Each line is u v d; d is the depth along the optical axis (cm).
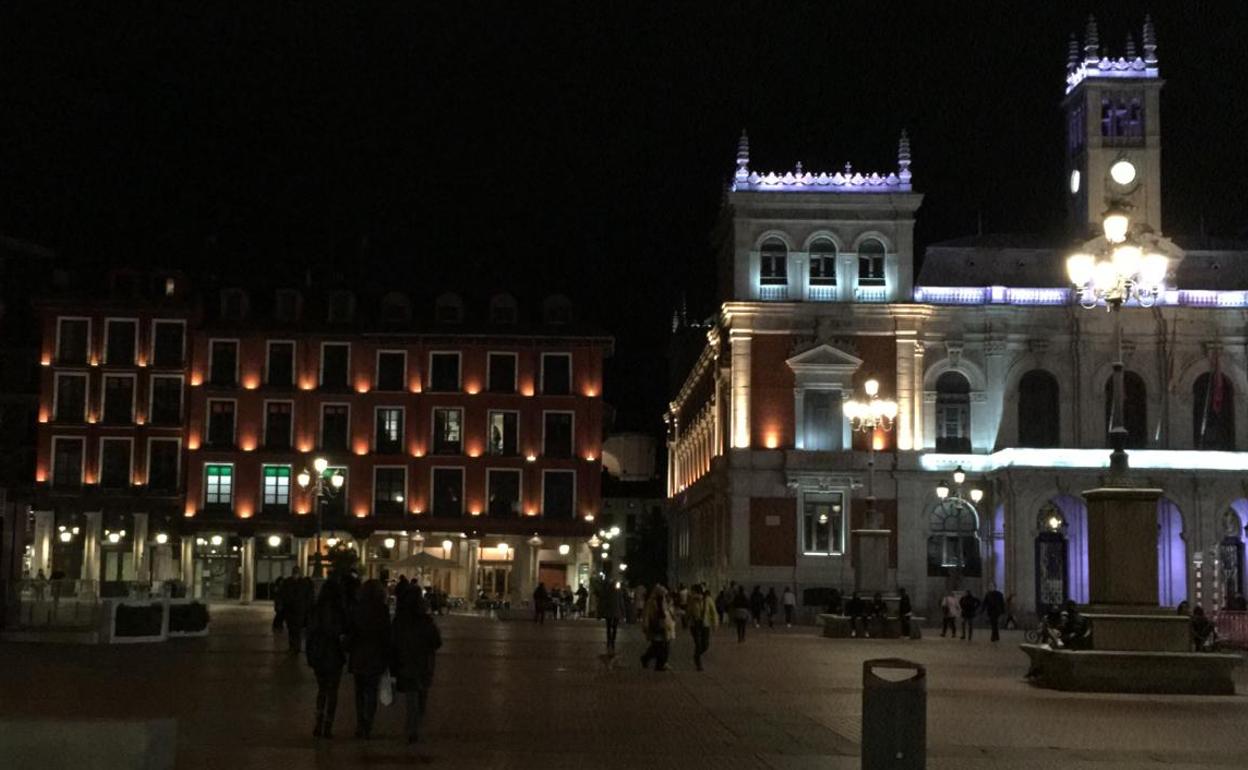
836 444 8412
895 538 8325
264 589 9675
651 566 13525
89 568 9662
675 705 2911
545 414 9844
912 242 8506
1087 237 8644
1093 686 3225
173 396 9850
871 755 1650
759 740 2314
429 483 9756
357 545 9675
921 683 1656
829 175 8512
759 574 8269
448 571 9738
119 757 1465
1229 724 2581
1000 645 5794
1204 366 8506
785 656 4759
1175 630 3244
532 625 6956
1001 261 8769
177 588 6506
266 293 10275
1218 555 8188
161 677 3375
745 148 8569
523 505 9756
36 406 10319
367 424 9800
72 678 3294
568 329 9906
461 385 9850
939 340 8550
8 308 10612
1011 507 8175
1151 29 8881
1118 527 3312
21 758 1466
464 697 3006
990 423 8506
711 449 9700
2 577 5000
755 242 8506
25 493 8294
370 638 2248
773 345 8450
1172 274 8625
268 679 3369
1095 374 8531
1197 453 8188
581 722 2552
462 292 10206
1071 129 9138
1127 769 1992
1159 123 8831
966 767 2000
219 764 1939
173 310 9831
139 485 9756
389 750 2119
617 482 16688
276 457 9750
